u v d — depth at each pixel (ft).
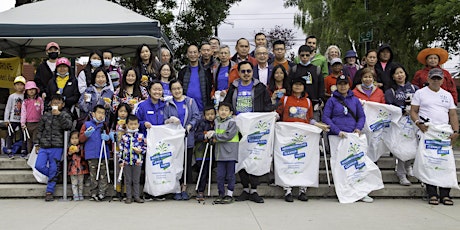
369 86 24.17
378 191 22.93
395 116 23.21
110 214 18.90
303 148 22.22
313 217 18.31
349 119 22.57
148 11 61.52
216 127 21.31
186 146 22.40
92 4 34.73
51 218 18.19
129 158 21.36
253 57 29.37
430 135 21.62
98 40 35.86
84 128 21.94
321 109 24.89
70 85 24.30
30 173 24.14
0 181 23.89
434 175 21.26
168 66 24.32
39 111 25.81
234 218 18.11
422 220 17.76
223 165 21.63
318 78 24.48
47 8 33.88
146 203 21.45
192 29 62.59
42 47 39.01
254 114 21.97
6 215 18.79
